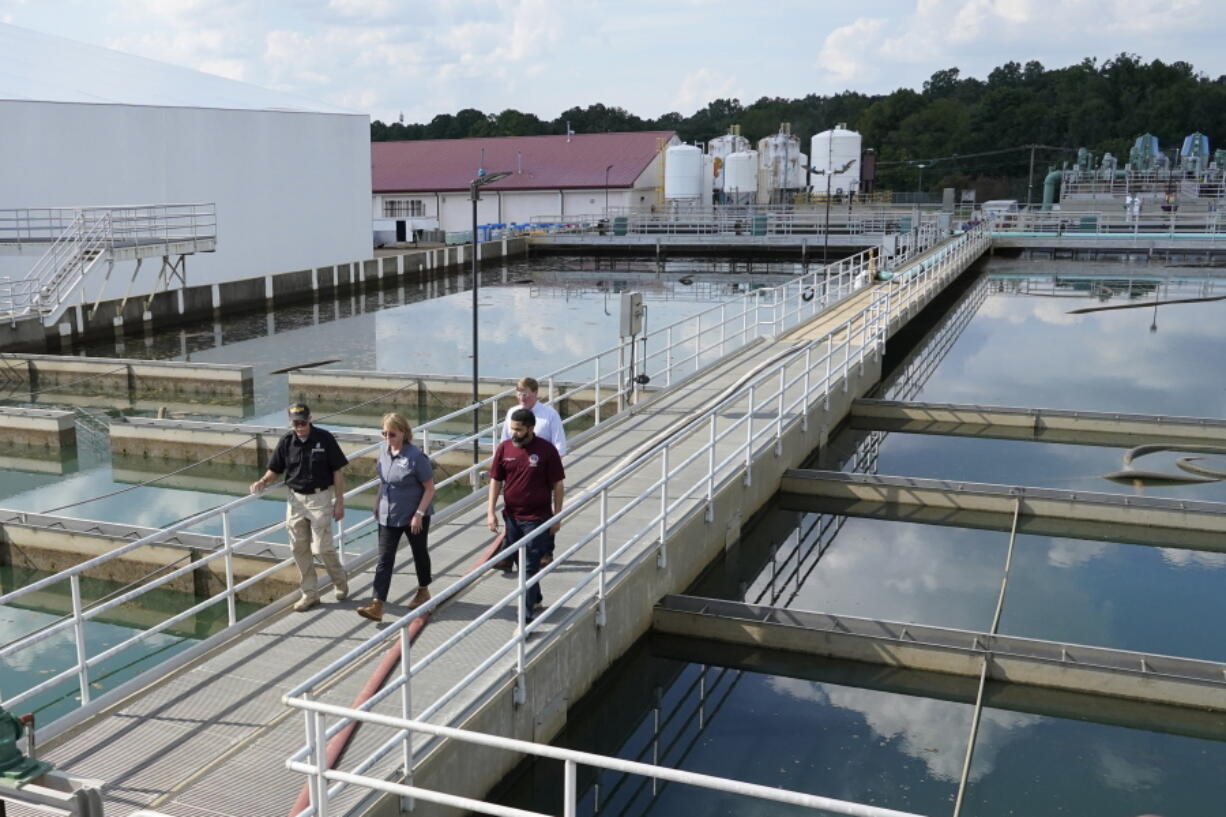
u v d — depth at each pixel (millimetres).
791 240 58375
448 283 52688
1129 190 59031
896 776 8586
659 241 60688
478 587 9047
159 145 40062
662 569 10727
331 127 48125
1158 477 16953
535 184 70250
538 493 8266
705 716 9547
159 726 6852
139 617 13172
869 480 15500
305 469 8305
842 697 9906
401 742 6660
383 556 8273
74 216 37469
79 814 4473
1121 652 9750
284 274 44625
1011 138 118375
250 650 7883
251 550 13039
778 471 15547
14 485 19219
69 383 27656
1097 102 120062
